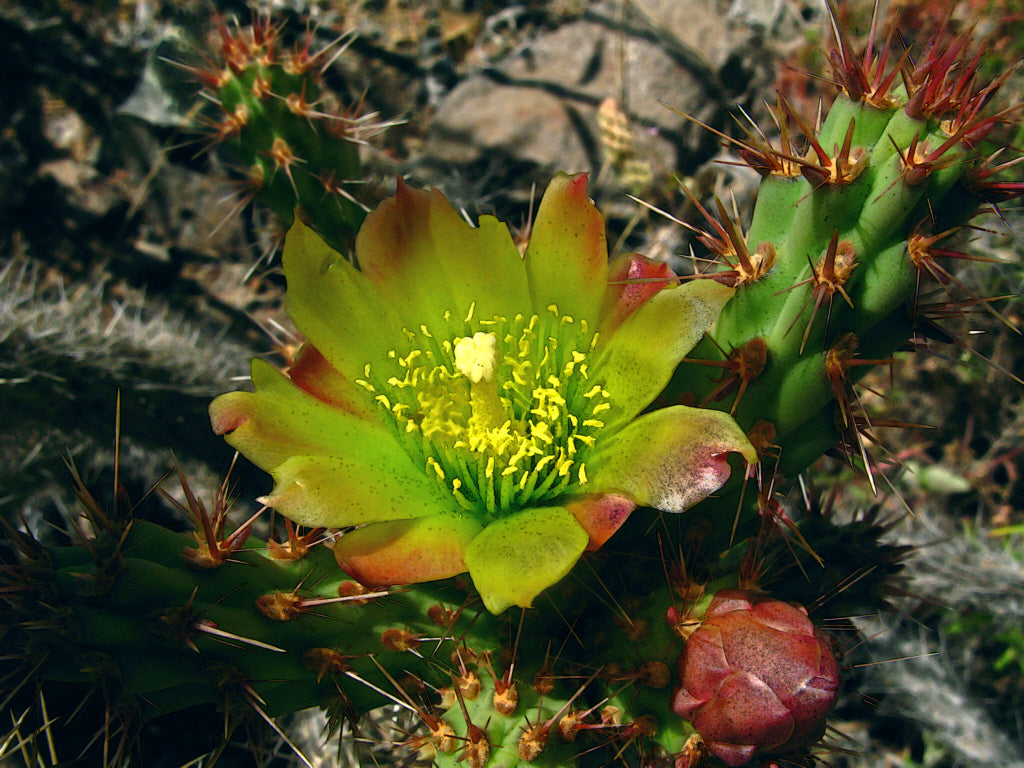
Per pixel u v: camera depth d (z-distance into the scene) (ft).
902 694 0.46
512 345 0.31
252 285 0.62
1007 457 0.56
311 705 0.30
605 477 0.27
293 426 0.28
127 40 0.63
